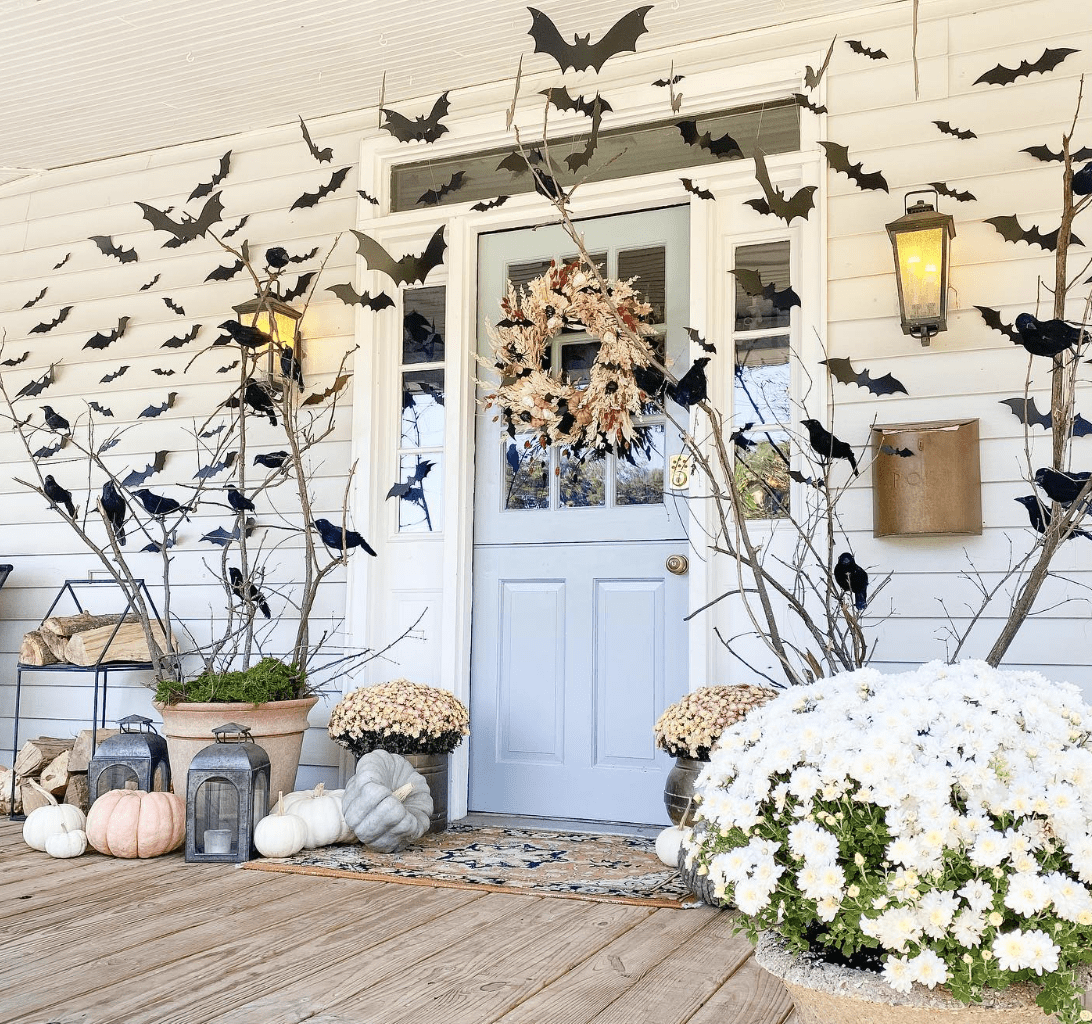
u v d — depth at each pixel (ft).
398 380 13.71
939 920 4.13
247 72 13.03
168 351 14.80
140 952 7.25
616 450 12.56
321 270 13.41
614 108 12.62
